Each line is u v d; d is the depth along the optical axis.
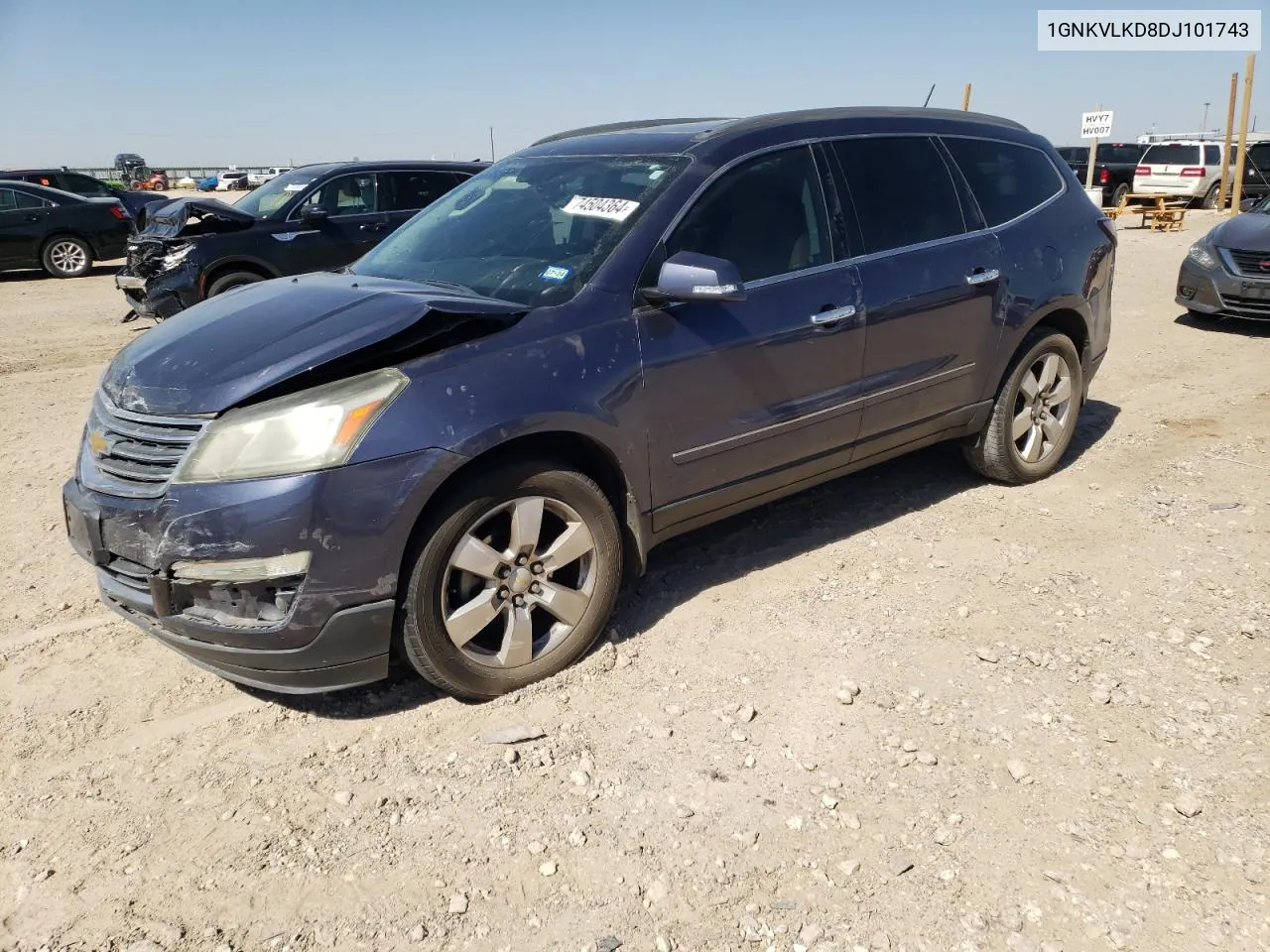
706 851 2.63
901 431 4.48
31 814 2.86
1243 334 8.94
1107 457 5.59
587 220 3.75
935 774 2.91
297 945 2.37
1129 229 19.83
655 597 4.06
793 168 4.07
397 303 3.24
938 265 4.39
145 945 2.38
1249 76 19.97
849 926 2.37
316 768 3.04
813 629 3.76
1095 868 2.53
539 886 2.53
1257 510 4.70
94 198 16.72
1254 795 2.77
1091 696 3.26
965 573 4.16
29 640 3.86
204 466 2.89
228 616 2.98
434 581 3.09
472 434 3.04
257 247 9.68
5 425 6.84
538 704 3.32
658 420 3.54
